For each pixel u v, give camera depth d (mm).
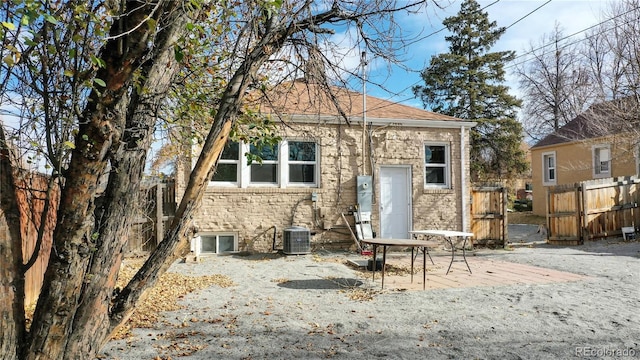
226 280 8008
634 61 13812
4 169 2668
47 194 2898
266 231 11398
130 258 10344
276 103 5449
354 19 4172
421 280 8055
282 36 3877
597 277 8305
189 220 3258
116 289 3346
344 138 12109
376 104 13891
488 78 28125
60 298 2660
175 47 3109
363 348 4516
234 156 11375
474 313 5789
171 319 5508
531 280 8039
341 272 8844
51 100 2855
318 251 11688
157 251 3176
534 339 4789
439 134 13062
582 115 17875
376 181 12312
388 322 5402
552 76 28625
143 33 2764
